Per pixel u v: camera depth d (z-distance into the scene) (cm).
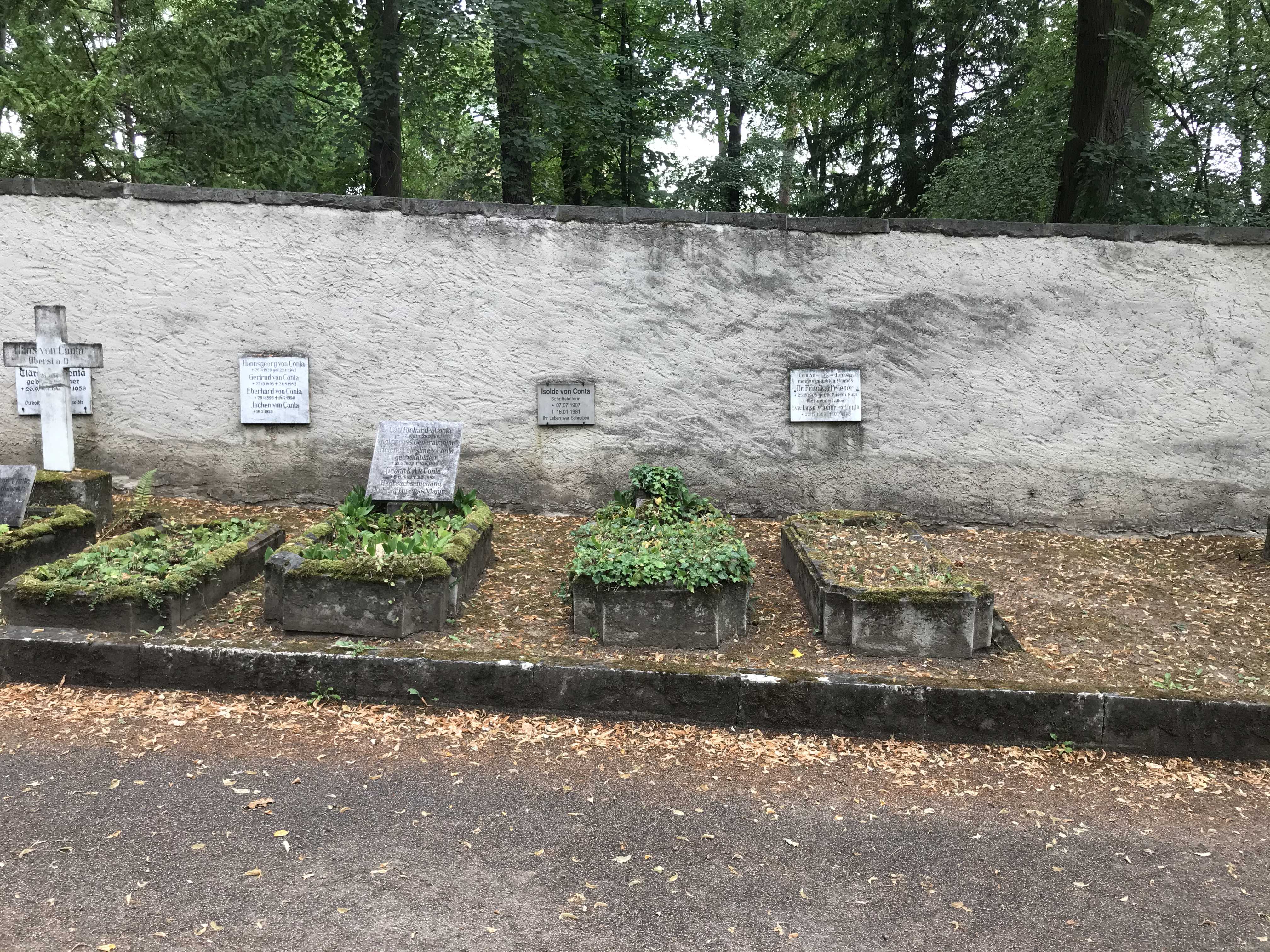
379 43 1246
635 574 492
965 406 737
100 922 277
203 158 1053
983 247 724
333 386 725
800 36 1809
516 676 447
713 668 450
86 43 1010
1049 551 697
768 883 316
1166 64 1239
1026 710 435
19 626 475
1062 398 734
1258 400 730
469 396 731
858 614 492
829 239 725
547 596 571
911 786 395
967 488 745
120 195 703
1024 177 1264
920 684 440
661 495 688
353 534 580
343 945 271
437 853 324
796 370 732
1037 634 538
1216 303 724
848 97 1772
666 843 339
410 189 1806
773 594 586
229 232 710
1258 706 430
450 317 724
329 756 397
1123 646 521
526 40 1162
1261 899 319
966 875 327
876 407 738
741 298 729
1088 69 1084
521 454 738
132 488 726
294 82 1112
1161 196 1105
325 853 321
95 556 527
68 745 396
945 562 570
